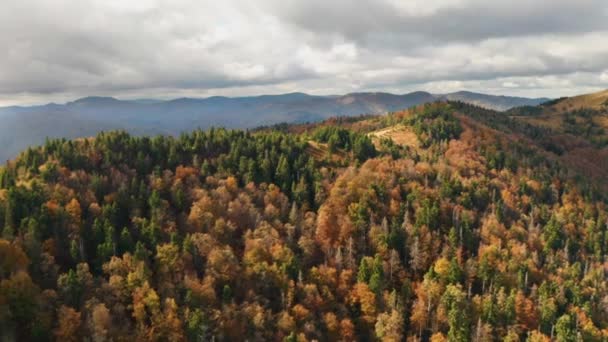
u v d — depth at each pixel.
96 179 167.50
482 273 155.25
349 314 141.25
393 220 177.88
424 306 138.25
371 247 167.25
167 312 113.75
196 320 112.19
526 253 175.12
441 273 152.25
